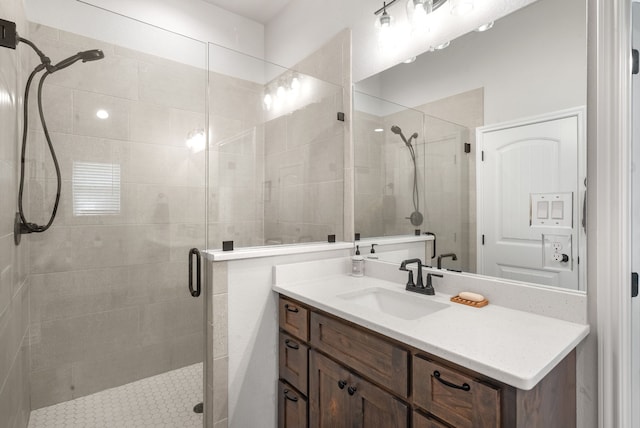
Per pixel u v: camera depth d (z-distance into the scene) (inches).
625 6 42.1
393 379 43.8
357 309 51.7
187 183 82.6
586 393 44.3
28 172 63.2
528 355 35.5
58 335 67.8
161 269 77.3
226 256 61.6
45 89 65.2
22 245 61.9
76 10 70.4
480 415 34.2
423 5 62.9
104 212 72.1
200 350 70.8
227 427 62.9
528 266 50.0
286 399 65.9
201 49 88.0
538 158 48.7
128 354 73.5
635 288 45.2
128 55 76.7
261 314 66.7
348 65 81.4
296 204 76.9
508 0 51.7
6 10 51.3
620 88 42.1
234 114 75.2
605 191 42.9
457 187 58.7
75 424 65.5
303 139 79.0
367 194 76.5
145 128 77.7
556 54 46.9
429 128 63.2
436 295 59.1
